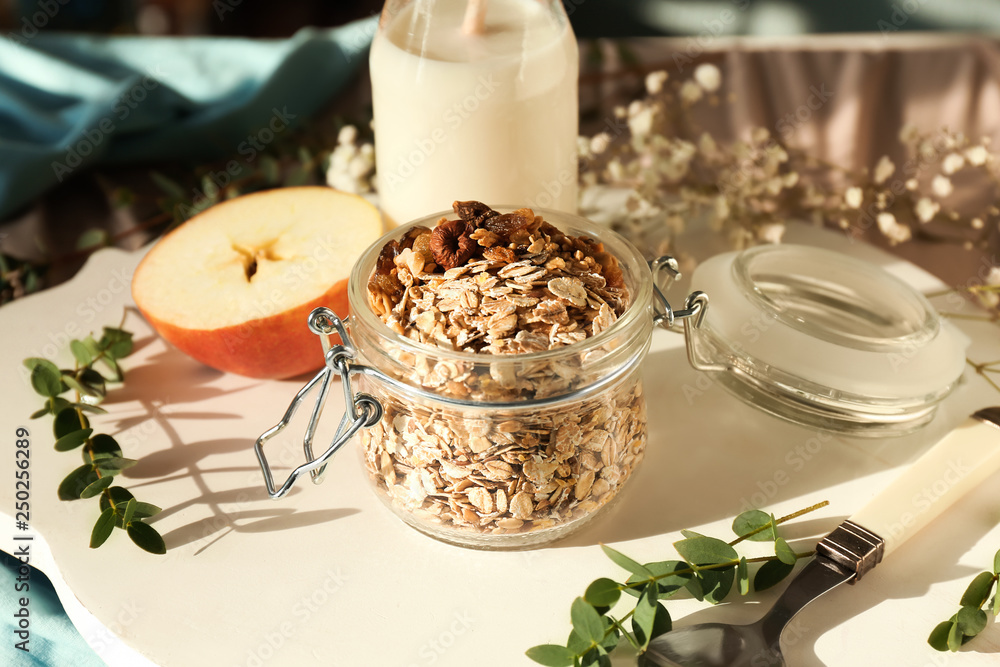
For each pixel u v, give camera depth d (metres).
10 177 0.67
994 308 0.57
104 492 0.45
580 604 0.40
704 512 0.46
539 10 0.50
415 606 0.43
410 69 0.49
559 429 0.41
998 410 0.48
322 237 0.52
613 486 0.43
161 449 0.49
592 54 0.79
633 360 0.42
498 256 0.43
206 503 0.46
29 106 0.71
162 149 0.72
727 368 0.50
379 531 0.45
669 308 0.47
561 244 0.44
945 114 0.77
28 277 0.62
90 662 0.46
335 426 0.50
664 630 0.41
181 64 0.77
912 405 0.48
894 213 0.64
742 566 0.41
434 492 0.42
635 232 0.60
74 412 0.49
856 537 0.43
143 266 0.51
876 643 0.41
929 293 0.57
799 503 0.46
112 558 0.44
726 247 0.60
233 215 0.53
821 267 0.53
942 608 0.42
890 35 0.81
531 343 0.41
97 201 0.70
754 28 0.95
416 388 0.41
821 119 0.77
